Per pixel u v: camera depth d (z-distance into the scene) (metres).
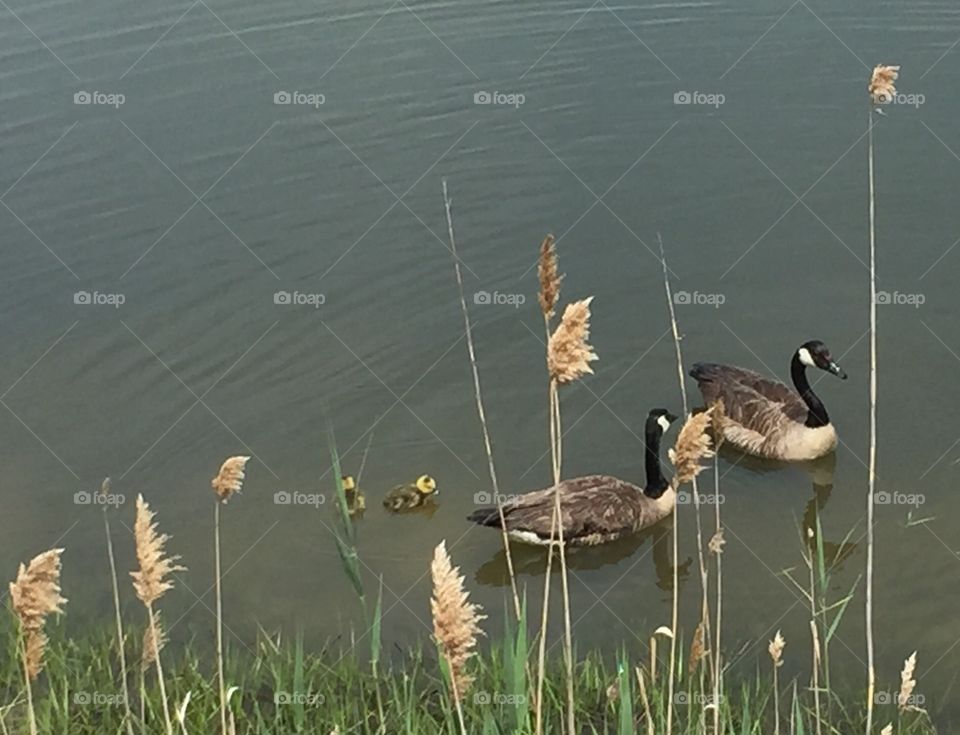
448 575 5.86
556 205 22.45
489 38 27.28
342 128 24.38
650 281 20.75
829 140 23.72
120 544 15.65
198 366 19.23
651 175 23.08
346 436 17.88
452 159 23.67
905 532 15.72
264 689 12.45
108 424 18.05
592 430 18.23
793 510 16.64
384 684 12.43
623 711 9.07
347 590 14.95
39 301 20.45
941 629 13.81
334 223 22.19
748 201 22.34
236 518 16.30
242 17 27.92
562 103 25.08
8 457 17.28
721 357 19.38
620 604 14.84
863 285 20.39
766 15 27.66
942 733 11.95
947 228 21.45
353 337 19.84
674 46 26.75
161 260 21.33
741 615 14.32
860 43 26.48
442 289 20.80
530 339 19.77
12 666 12.43
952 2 27.77
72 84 25.30
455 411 18.39
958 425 17.55
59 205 22.38
